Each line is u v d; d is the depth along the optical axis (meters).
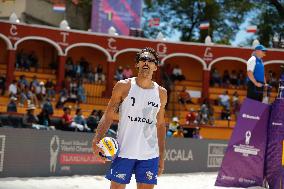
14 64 38.59
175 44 42.53
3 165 15.01
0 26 37.97
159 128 8.21
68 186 14.31
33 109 22.73
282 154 14.83
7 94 36.16
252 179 15.73
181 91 40.19
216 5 58.03
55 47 39.72
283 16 58.72
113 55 41.34
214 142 22.39
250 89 15.85
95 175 17.53
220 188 15.52
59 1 49.75
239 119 15.76
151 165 7.81
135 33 42.62
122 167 7.75
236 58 43.09
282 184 14.85
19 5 45.38
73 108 34.91
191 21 60.03
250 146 15.68
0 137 14.86
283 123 15.10
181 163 20.81
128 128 7.73
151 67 7.74
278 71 45.75
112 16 42.81
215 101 41.34
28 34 38.88
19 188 13.28
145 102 7.73
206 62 42.88
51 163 16.36
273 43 44.12
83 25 54.75
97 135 7.80
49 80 38.56
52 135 16.34
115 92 7.75
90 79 40.91
